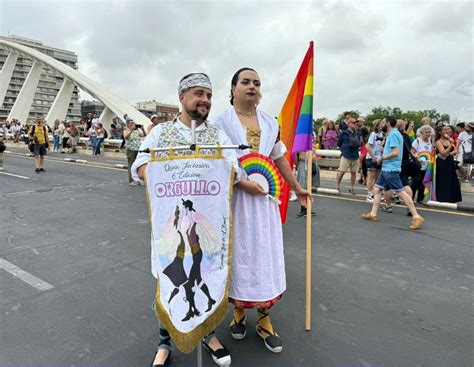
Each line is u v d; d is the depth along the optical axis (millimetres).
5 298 3062
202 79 1960
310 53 2635
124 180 9656
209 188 1911
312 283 3443
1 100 48312
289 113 2846
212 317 1921
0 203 6746
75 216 5816
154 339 2510
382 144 7133
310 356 2344
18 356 2309
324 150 10867
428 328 2682
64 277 3486
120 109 35656
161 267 1946
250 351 2395
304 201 2668
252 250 2203
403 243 4676
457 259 4117
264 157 2225
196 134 2016
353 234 5051
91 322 2707
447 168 6984
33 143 10938
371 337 2561
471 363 2281
